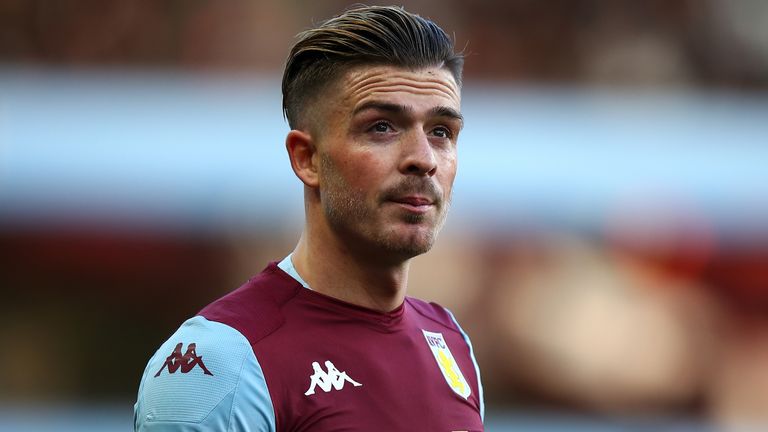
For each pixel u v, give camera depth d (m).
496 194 14.75
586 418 15.23
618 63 18.78
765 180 15.60
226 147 14.61
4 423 13.77
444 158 3.78
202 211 14.23
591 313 15.14
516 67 18.62
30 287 14.16
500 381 15.16
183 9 17.38
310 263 3.93
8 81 15.50
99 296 14.38
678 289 15.27
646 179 15.30
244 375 3.49
